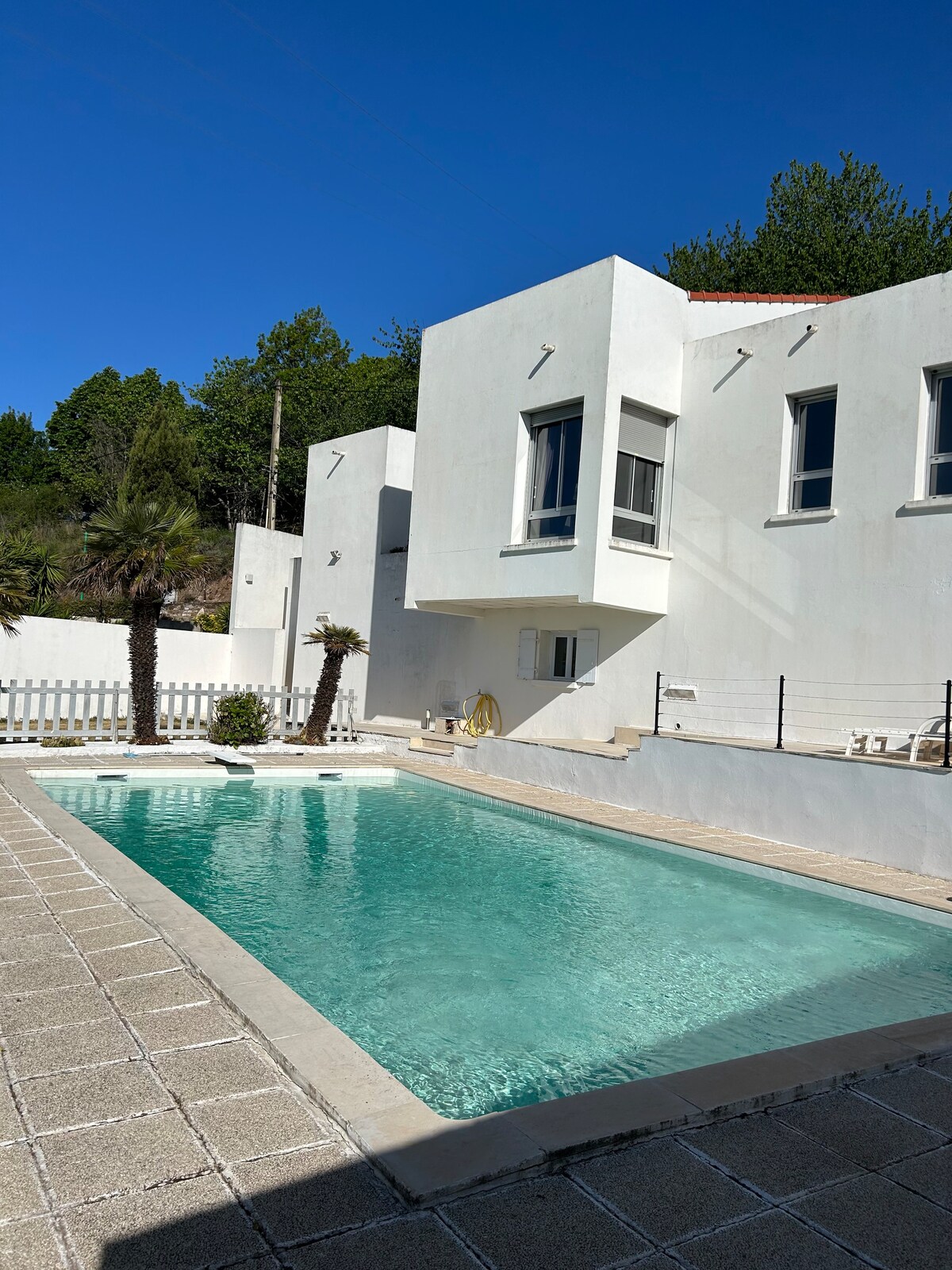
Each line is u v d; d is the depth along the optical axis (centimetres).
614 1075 463
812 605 1215
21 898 662
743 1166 329
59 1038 423
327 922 724
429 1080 452
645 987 601
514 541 1447
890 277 2453
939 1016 505
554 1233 282
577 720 1538
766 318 1467
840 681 1177
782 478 1271
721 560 1334
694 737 1198
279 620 2514
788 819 1018
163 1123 344
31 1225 277
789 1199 308
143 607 1566
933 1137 358
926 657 1088
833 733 1180
